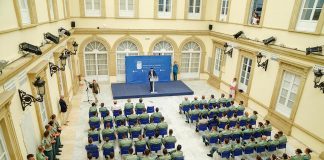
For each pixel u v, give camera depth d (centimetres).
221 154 898
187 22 1797
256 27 1323
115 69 1800
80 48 1692
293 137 1122
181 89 1697
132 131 989
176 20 1770
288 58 1115
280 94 1195
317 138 990
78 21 1630
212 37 1817
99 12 1652
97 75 1827
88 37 1680
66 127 1155
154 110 1380
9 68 575
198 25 1830
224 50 1639
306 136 1051
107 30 1672
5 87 567
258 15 1376
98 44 1736
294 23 1068
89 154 780
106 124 1056
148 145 916
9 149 596
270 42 1198
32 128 761
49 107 945
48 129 854
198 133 1147
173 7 1728
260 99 1335
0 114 525
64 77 1249
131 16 1702
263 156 988
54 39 931
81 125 1178
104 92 1636
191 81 1947
